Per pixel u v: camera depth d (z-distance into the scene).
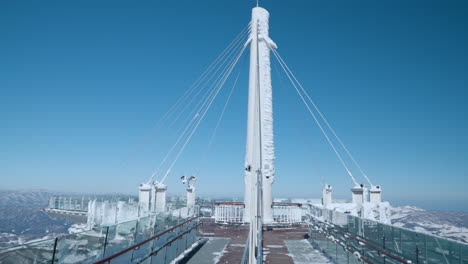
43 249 5.98
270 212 24.28
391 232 8.52
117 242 8.51
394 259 8.19
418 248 7.21
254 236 7.41
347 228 12.35
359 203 20.20
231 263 13.39
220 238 19.66
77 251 6.88
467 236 7.76
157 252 11.17
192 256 14.71
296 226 24.95
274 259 14.17
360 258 10.29
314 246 17.23
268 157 24.73
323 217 16.56
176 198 27.98
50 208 24.62
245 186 25.27
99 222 18.64
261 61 25.95
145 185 19.89
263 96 25.44
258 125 10.38
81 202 23.16
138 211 16.22
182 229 15.14
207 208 32.66
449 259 6.09
